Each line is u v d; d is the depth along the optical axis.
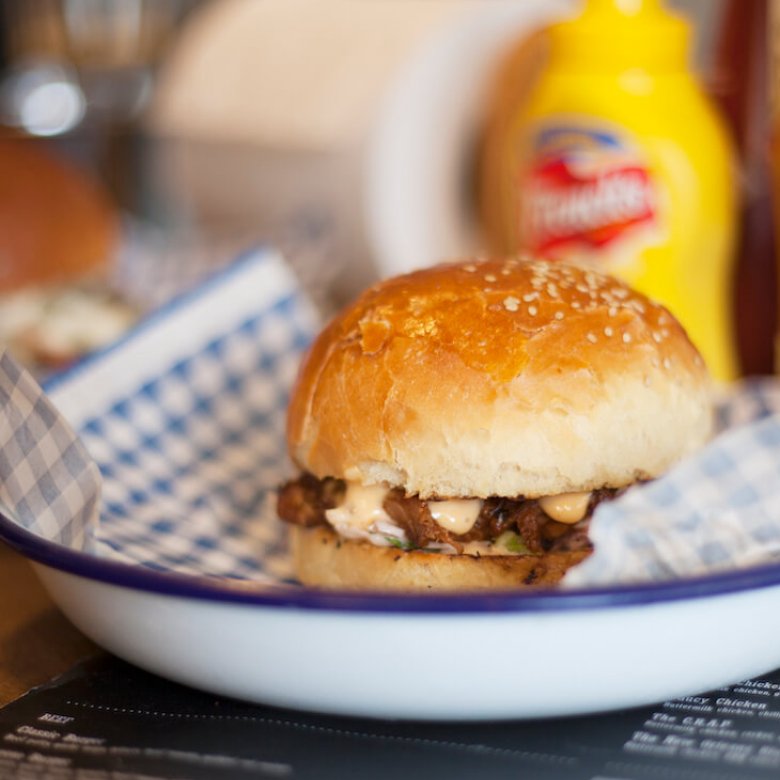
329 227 0.79
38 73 0.98
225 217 0.86
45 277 0.84
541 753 0.42
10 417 0.47
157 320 0.60
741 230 0.67
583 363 0.49
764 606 0.43
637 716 0.44
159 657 0.44
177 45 0.97
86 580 0.44
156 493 0.57
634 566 0.46
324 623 0.41
